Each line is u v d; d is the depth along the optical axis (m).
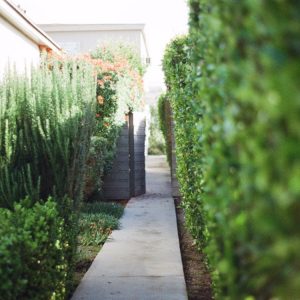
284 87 0.99
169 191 11.27
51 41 9.40
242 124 1.34
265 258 1.21
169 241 6.16
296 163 0.98
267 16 1.11
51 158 4.11
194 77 2.91
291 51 1.04
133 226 7.19
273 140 1.09
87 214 7.55
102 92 9.11
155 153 22.19
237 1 1.33
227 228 1.70
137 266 4.98
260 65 1.17
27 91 4.28
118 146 10.02
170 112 10.73
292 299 1.20
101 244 6.12
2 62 7.31
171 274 4.68
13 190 3.97
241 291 1.52
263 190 1.13
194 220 5.12
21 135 4.11
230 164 1.53
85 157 4.55
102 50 10.50
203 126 2.39
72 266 4.26
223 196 1.65
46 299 3.27
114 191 10.03
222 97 1.65
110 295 4.07
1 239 2.82
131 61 11.88
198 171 3.45
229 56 1.43
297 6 1.07
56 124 4.15
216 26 1.51
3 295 2.59
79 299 3.98
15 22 7.63
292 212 1.05
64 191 4.18
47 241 3.29
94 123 4.95
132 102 10.12
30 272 3.00
